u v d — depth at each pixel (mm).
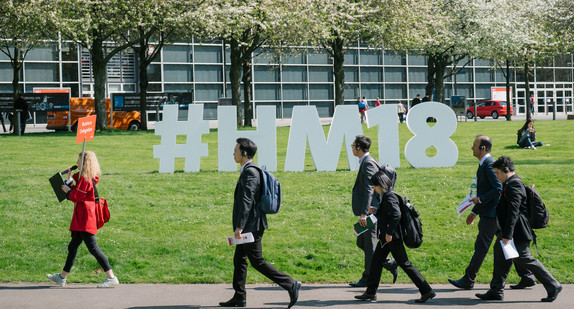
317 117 15883
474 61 56625
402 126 32750
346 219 11406
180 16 28266
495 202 7945
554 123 32438
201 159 20188
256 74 48875
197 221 11242
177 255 9664
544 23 41938
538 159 19188
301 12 30469
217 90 48094
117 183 13812
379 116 16078
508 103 44688
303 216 11539
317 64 50781
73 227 8047
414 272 7398
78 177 8141
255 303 7488
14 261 9305
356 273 9211
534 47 42094
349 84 51688
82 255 9516
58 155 20047
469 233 10727
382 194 7426
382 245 7469
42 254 9609
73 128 35281
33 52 42781
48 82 43312
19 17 26781
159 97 35250
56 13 26828
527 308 7223
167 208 11984
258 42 36031
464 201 8320
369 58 52281
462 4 39625
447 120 16406
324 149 15883
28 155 19828
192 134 15812
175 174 15242
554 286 7488
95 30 29281
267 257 9617
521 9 42094
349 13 32969
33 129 38344
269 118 15711
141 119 32688
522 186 7523
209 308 7234
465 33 39938
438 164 16406
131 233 10500
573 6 41375
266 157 15734
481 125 32312
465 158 19797
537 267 7520
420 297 7820
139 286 8422
